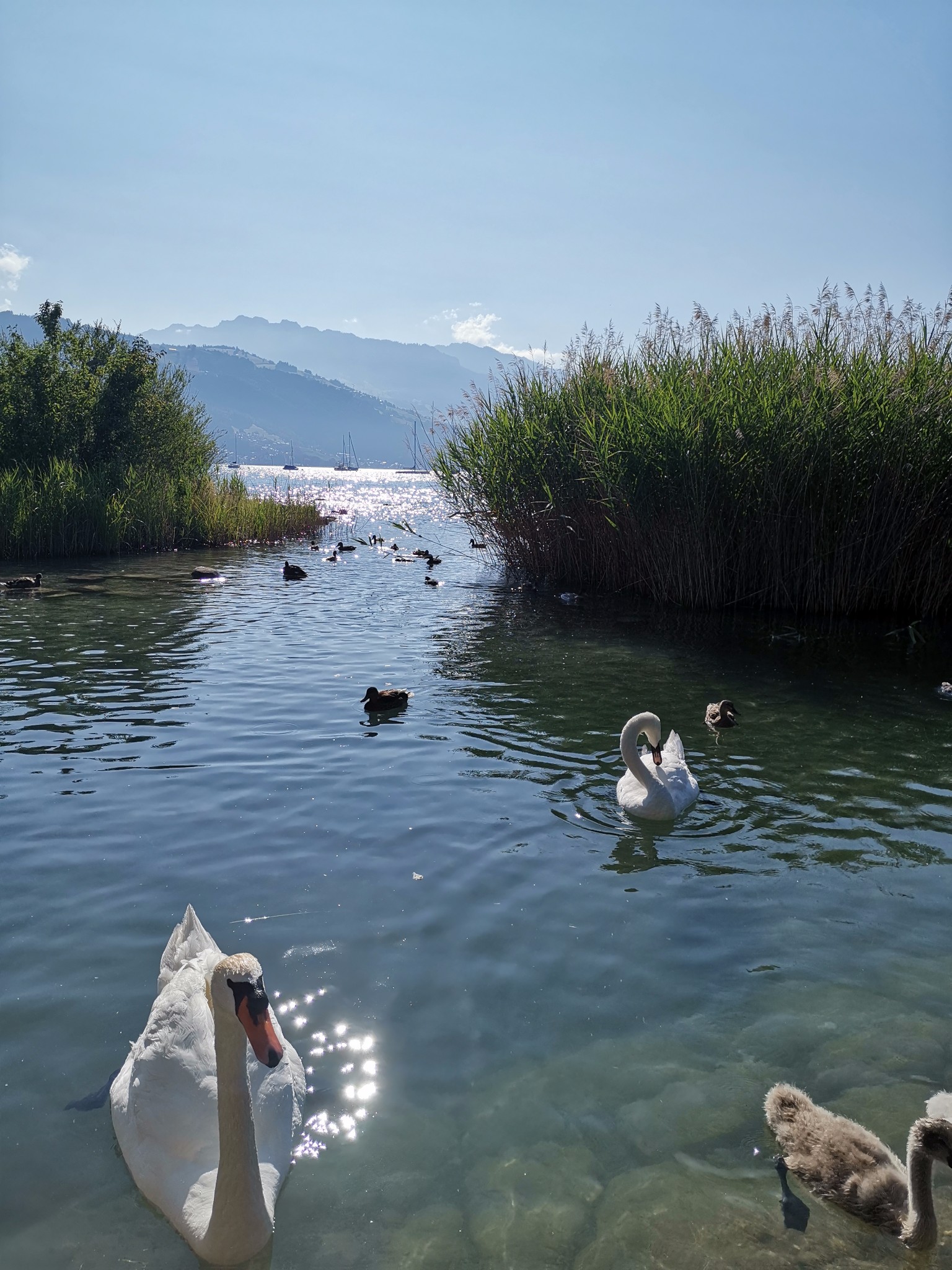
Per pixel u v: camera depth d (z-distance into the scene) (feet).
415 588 80.12
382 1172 15.06
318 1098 16.55
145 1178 14.70
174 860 25.57
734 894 24.17
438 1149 15.49
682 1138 15.79
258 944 21.33
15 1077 16.98
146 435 125.49
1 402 117.39
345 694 43.32
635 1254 13.61
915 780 32.50
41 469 115.34
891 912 23.24
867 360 62.59
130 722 38.11
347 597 75.20
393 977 20.15
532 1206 14.42
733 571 69.41
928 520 62.49
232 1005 13.47
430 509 218.38
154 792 30.48
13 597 71.61
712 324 67.92
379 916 22.75
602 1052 17.84
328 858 25.90
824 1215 14.42
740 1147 15.64
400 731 37.47
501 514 80.89
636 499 68.90
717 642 56.95
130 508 108.37
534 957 21.04
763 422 63.16
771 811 29.78
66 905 22.99
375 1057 17.58
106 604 69.00
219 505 120.26
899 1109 16.42
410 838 27.32
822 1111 15.93
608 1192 14.70
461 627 61.57
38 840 26.71
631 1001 19.43
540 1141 15.67
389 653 52.85
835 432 61.31
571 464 74.95
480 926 22.38
